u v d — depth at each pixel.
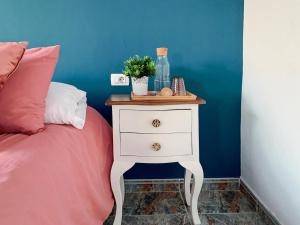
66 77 1.73
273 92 1.36
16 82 1.13
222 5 1.71
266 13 1.42
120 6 1.69
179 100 1.35
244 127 1.77
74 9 1.68
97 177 1.21
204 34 1.73
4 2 1.65
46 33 1.69
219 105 1.80
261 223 1.47
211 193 1.81
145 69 1.41
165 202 1.71
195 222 1.45
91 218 1.07
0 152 0.89
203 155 1.84
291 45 1.18
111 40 1.71
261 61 1.49
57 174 0.88
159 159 1.38
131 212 1.60
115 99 1.41
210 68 1.76
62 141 1.07
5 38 1.68
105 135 1.49
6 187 0.68
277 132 1.33
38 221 0.67
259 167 1.56
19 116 1.10
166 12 1.70
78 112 1.35
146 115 1.34
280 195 1.33
